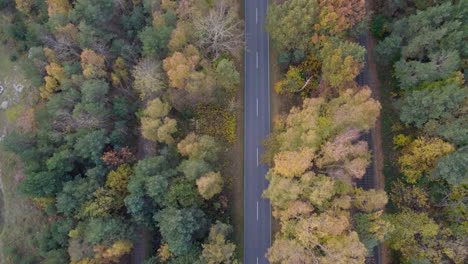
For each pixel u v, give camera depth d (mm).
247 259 48969
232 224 49688
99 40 48906
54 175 44281
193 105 51156
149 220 44875
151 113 43531
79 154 45344
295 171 37250
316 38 44125
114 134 47312
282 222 42219
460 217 41219
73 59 49906
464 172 37125
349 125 38438
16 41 59094
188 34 45031
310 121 38062
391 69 50938
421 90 41625
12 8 58469
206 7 46781
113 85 51375
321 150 38938
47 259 43219
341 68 40562
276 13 45125
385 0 50156
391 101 50406
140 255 49719
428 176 43219
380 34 50906
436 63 40625
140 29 53469
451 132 37344
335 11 41750
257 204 50406
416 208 45062
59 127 47844
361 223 38938
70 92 46938
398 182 46906
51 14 48781
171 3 45969
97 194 42625
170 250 40219
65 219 45500
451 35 39438
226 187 50688
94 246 40625
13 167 54375
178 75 41969
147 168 42188
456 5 39719
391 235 42844
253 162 51562
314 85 49250
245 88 53500
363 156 40875
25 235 51844
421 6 44000
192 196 43000
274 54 53938
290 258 36094
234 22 52688
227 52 52188
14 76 57906
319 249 37000
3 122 56531
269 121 52594
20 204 53156
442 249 40031
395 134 49438
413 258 40750
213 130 52125
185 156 48781
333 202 38625
